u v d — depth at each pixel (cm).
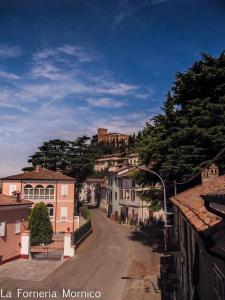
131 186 6003
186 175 2591
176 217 2227
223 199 621
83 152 8012
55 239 4472
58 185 5272
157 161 2962
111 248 3547
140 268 2608
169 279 2141
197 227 876
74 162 7781
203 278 1007
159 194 2988
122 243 3906
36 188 5197
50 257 3066
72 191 5331
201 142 2595
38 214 4094
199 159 2639
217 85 2711
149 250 3406
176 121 2878
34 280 2233
